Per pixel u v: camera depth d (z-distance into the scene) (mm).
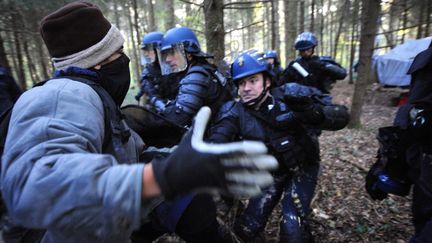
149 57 4051
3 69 3279
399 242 2645
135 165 702
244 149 622
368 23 6312
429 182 1711
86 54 1063
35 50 11742
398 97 10734
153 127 1706
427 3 11359
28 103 849
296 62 4457
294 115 2256
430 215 1757
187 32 2705
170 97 3771
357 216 3068
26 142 769
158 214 1618
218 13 4371
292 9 12375
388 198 3324
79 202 662
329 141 5910
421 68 1733
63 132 802
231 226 2627
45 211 669
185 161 640
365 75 6715
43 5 6324
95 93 1001
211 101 2533
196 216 1646
